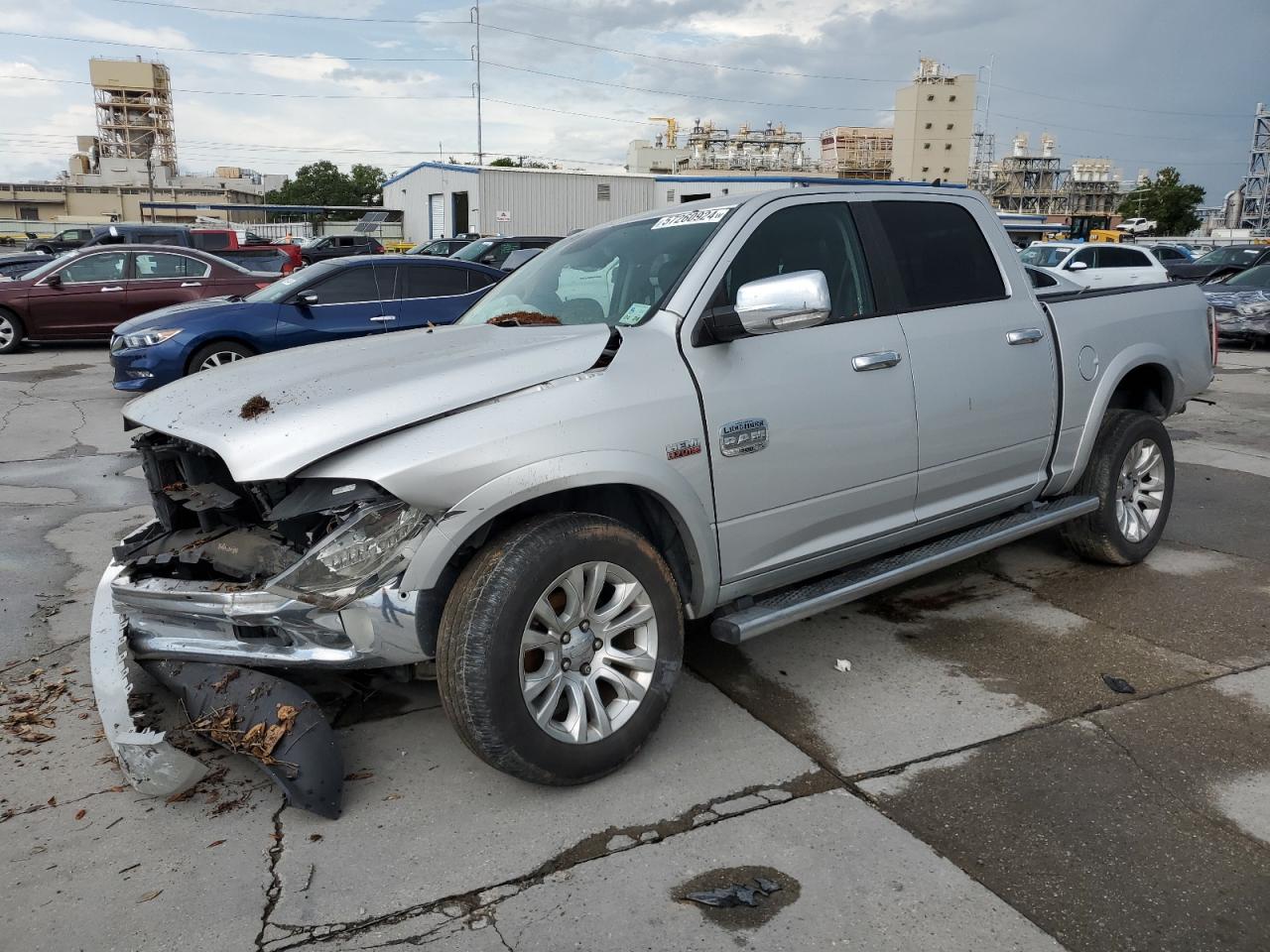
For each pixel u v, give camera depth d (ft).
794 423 10.74
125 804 9.42
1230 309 50.01
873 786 9.60
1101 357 14.78
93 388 36.29
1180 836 8.77
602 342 9.86
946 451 12.49
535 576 8.77
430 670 9.66
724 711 11.22
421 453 8.38
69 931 7.62
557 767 9.14
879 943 7.41
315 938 7.53
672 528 10.34
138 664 11.65
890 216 12.62
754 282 9.77
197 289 45.85
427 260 34.32
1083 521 15.48
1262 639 13.25
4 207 357.82
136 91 438.40
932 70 352.69
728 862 8.41
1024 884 8.11
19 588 15.49
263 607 8.71
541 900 7.94
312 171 344.90
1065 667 12.35
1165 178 302.25
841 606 14.61
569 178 130.00
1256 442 27.40
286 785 8.96
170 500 10.69
